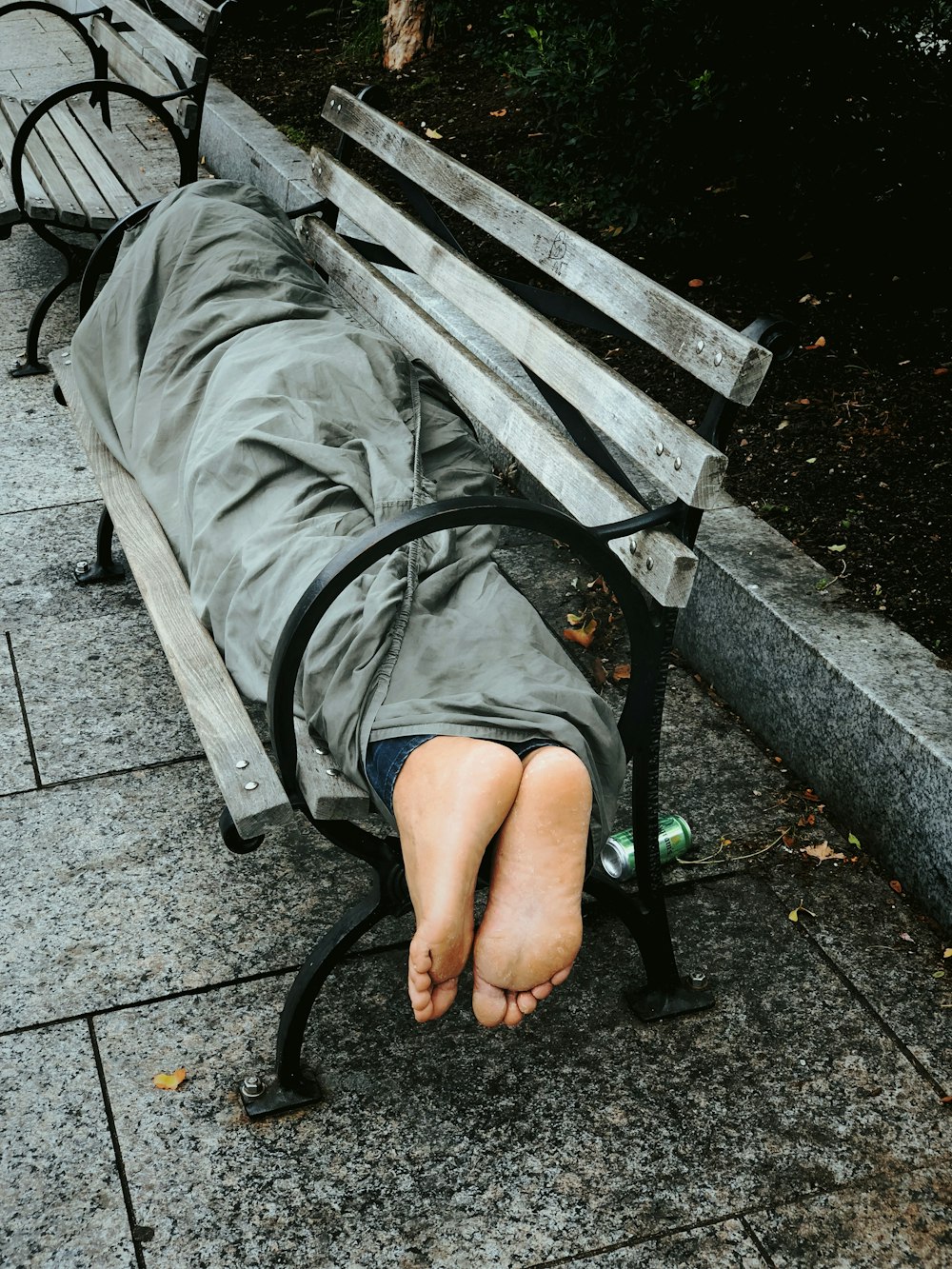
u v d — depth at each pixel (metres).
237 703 2.29
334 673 2.12
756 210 5.11
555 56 4.74
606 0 4.71
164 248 3.27
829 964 2.56
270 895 2.72
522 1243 2.04
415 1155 2.18
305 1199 2.11
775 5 4.36
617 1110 2.26
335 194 3.75
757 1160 2.17
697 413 4.07
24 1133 2.21
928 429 3.86
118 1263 2.01
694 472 2.10
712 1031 2.42
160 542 2.84
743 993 2.50
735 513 3.46
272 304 3.11
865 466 3.72
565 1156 2.18
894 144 4.73
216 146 7.03
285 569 2.30
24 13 10.08
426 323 3.13
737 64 4.46
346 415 2.71
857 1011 2.46
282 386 2.74
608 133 4.86
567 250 2.59
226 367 2.90
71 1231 2.06
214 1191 2.12
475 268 2.93
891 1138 2.21
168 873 2.78
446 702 2.04
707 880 2.78
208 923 2.65
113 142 5.75
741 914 2.69
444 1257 2.02
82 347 3.29
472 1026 2.42
